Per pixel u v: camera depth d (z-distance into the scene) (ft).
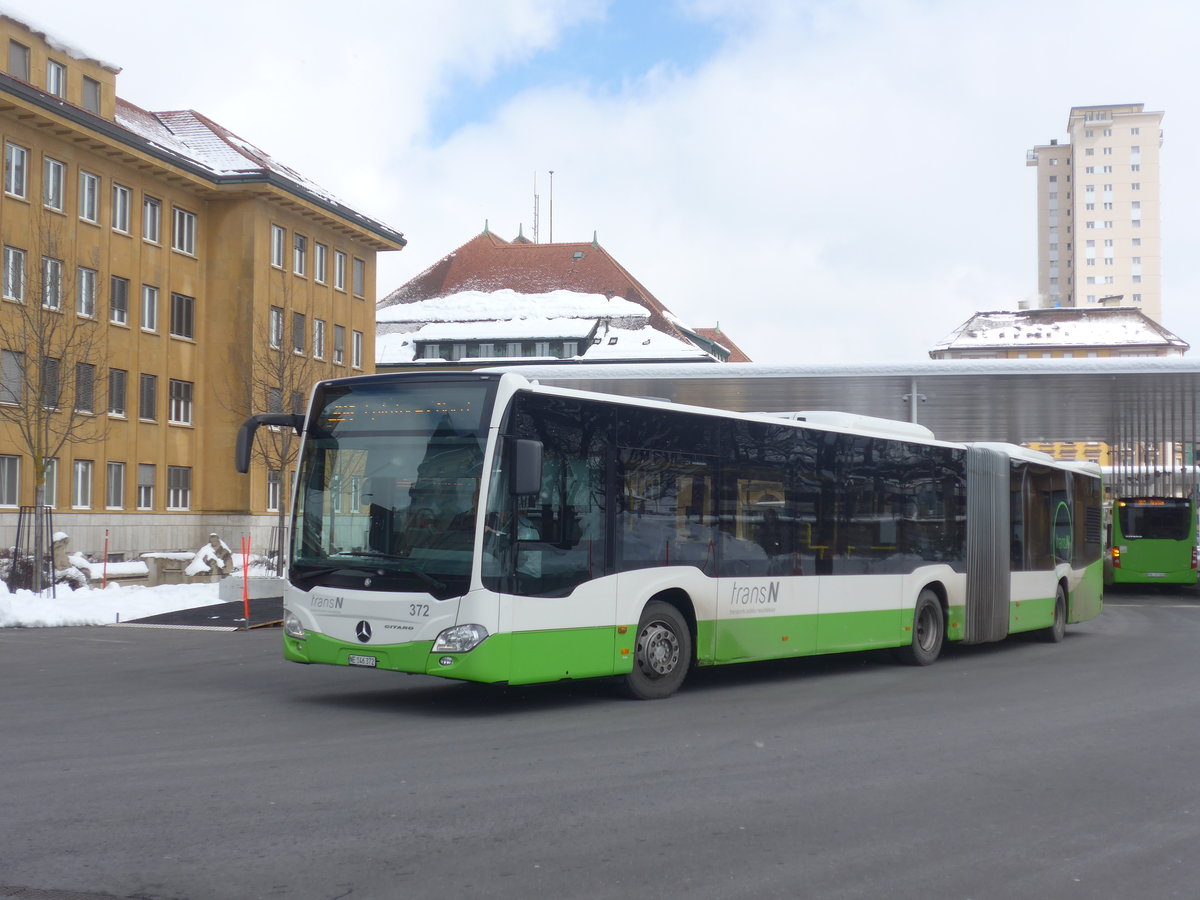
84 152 143.23
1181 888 19.89
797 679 49.34
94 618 74.54
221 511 163.43
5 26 134.92
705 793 26.27
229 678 46.62
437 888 18.99
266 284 167.32
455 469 36.96
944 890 19.52
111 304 147.64
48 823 22.70
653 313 279.49
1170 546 132.87
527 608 37.06
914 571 54.54
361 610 37.45
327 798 25.05
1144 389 111.04
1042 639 68.80
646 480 41.39
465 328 271.28
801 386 113.91
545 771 28.35
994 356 402.11
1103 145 526.57
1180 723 37.65
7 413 118.42
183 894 18.52
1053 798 26.53
